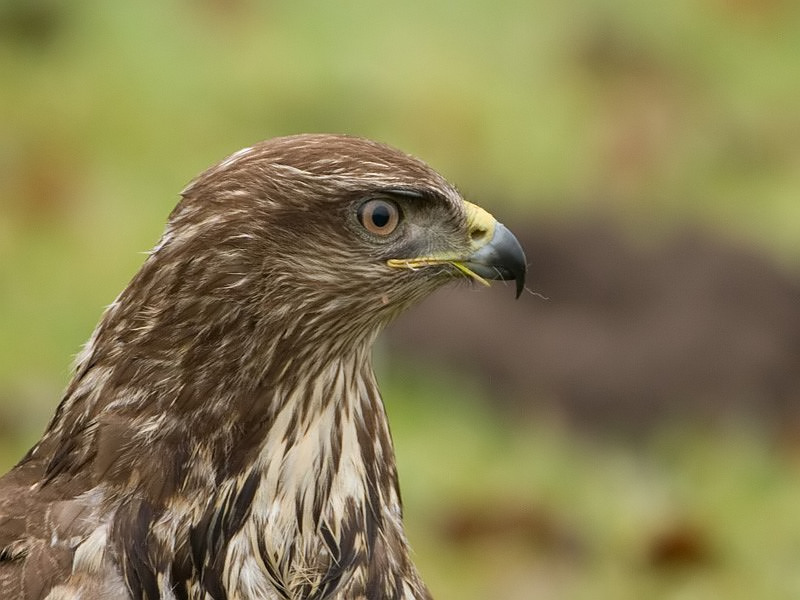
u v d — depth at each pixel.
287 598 6.48
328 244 6.46
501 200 15.70
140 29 18.41
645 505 12.19
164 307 6.39
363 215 6.52
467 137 17.39
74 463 6.49
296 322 6.44
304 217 6.41
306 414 6.49
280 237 6.39
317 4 19.22
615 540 11.86
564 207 15.66
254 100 17.39
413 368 13.11
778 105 18.59
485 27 19.33
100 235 15.02
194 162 16.30
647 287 13.80
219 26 18.64
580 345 13.30
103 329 6.54
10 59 17.73
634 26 19.77
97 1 18.77
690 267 13.96
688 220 15.45
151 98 17.25
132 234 15.05
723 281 13.83
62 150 16.25
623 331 13.48
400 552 6.75
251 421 6.42
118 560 6.31
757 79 19.06
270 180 6.40
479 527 11.82
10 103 17.02
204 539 6.38
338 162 6.48
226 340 6.38
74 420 6.53
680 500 12.30
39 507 6.45
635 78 18.73
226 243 6.36
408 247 6.69
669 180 17.09
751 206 16.70
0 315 13.78
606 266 13.90
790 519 12.22
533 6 19.92
